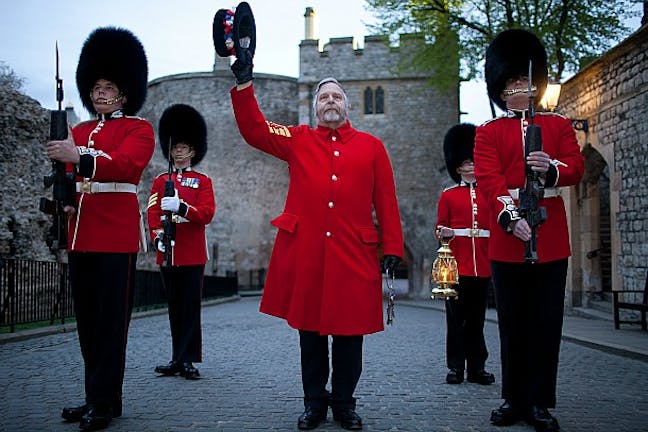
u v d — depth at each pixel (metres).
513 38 4.52
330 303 4.12
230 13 4.13
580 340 8.43
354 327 4.11
